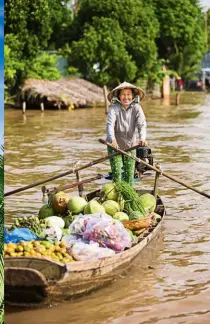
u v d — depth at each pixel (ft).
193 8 165.68
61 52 127.03
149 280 23.09
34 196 35.73
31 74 106.11
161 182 39.60
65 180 40.65
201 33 172.96
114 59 126.82
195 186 38.45
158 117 91.81
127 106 30.17
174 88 174.60
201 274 23.82
